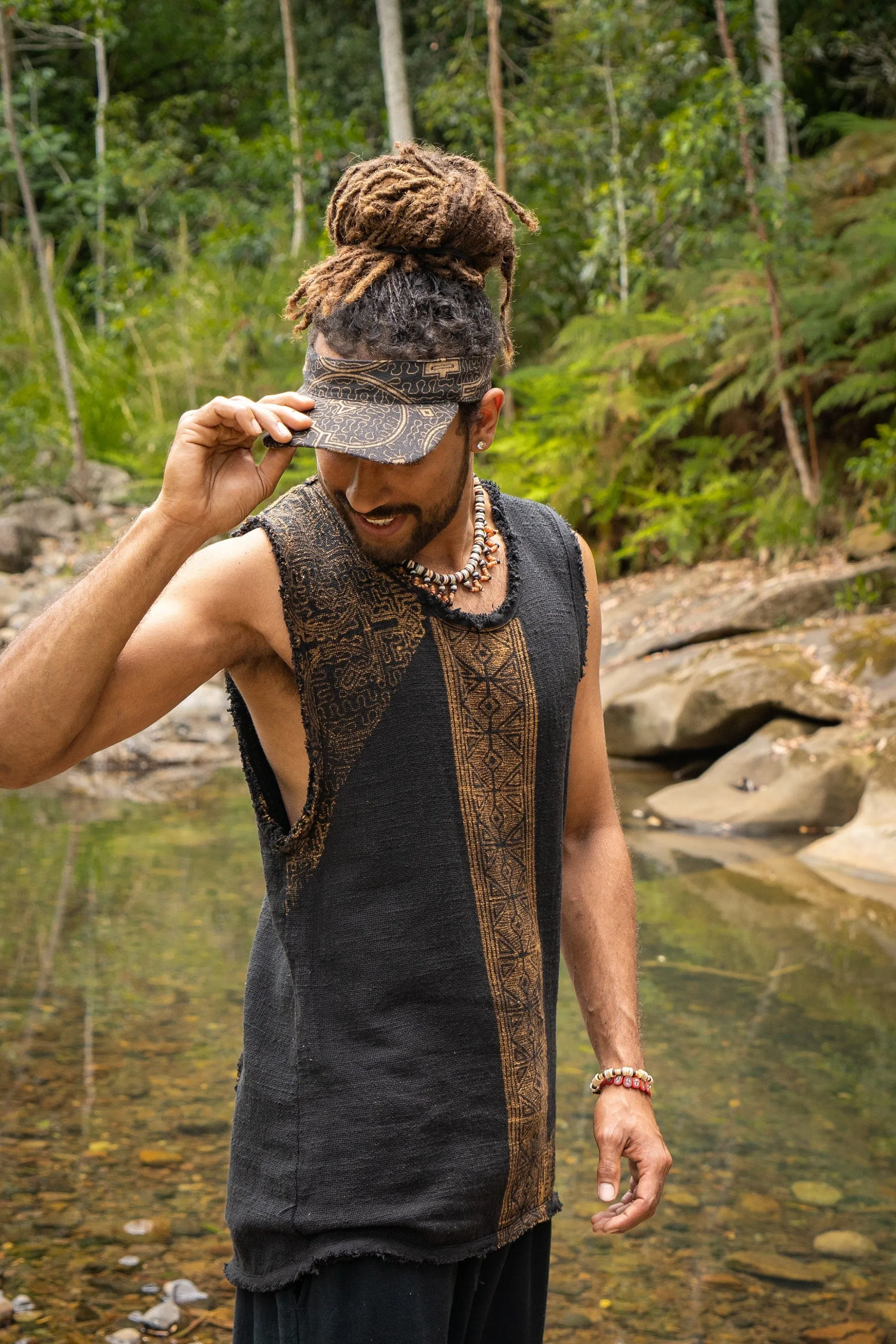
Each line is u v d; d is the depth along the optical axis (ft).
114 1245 7.76
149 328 42.14
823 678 19.77
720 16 26.53
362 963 3.97
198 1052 10.68
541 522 4.58
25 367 43.32
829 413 27.89
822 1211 8.16
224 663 3.95
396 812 3.95
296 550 3.94
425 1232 3.90
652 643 23.50
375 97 50.14
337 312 3.76
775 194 25.88
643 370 30.50
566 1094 10.00
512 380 31.91
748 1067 10.38
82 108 57.26
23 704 3.55
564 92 36.06
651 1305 7.14
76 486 38.91
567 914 5.03
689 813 18.53
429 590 4.03
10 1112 9.52
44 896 15.26
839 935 13.58
